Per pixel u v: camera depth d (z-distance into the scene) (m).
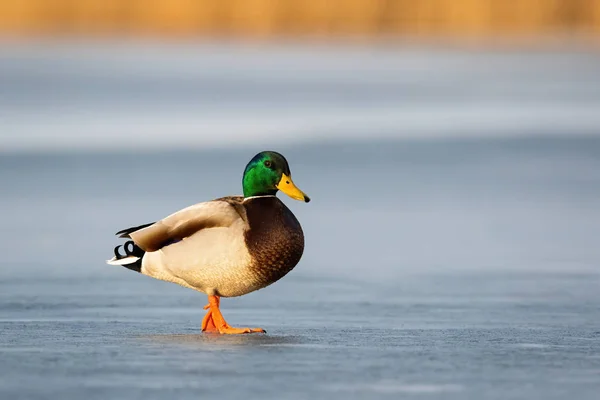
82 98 39.72
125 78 48.91
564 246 14.97
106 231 16.03
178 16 79.12
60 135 29.14
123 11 80.56
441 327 9.40
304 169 23.48
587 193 19.95
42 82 46.00
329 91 43.62
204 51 67.88
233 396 6.43
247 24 78.62
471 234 16.00
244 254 8.55
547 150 25.91
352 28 78.75
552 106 37.00
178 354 7.78
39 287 11.75
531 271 13.06
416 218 17.48
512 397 6.48
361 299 11.19
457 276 12.74
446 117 33.75
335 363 7.46
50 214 17.62
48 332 8.92
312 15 78.56
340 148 26.67
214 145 27.19
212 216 8.62
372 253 14.50
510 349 8.14
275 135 29.33
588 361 7.63
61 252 14.28
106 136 29.06
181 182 21.27
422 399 6.42
